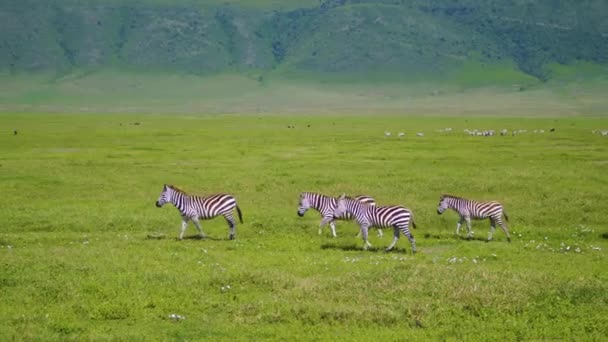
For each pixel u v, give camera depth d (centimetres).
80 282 2989
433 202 5431
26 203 5309
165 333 2473
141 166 7475
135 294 2862
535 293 2848
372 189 5912
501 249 3944
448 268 3259
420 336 2441
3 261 3347
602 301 2792
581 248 4012
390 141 11162
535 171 7069
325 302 2794
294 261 3562
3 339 2331
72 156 8462
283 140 11300
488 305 2734
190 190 5934
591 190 5856
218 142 10812
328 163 7794
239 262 3506
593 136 12306
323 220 4303
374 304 2755
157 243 3959
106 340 2362
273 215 4972
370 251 3909
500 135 12838
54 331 2462
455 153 9125
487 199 5531
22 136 11444
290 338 2422
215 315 2691
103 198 5581
